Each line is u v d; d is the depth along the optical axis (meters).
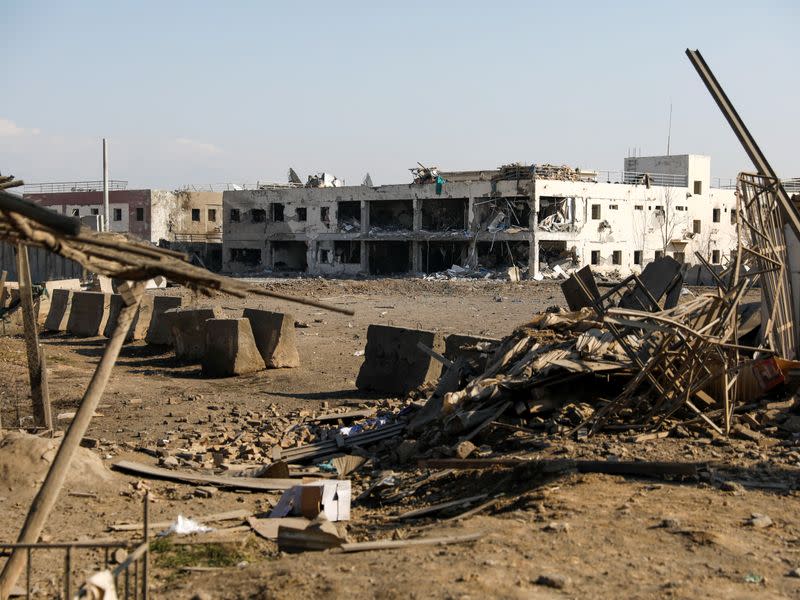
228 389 20.09
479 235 64.62
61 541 9.18
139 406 18.02
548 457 10.66
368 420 15.69
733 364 12.23
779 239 14.91
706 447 10.63
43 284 35.25
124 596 6.49
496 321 34.53
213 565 8.21
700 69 16.31
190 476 12.16
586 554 7.03
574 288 16.72
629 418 12.08
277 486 11.80
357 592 6.38
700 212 74.94
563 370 12.67
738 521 7.84
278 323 22.23
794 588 6.25
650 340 13.15
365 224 70.38
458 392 13.20
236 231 77.69
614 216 67.19
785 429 11.23
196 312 24.03
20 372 21.75
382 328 19.50
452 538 7.68
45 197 89.06
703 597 6.05
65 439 6.40
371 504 10.96
